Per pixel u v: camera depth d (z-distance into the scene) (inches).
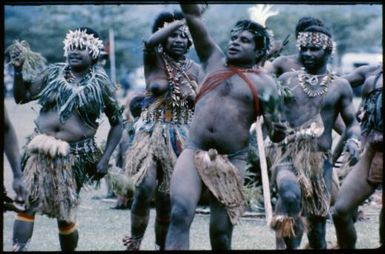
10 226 418.9
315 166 356.5
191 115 365.4
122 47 1161.4
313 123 358.0
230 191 308.8
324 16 1167.0
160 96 362.3
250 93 312.0
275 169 355.6
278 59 373.1
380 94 324.8
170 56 364.8
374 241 403.9
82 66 351.3
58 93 347.9
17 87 355.6
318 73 364.2
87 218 449.4
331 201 377.1
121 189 411.5
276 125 314.3
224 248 313.6
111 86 353.7
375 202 492.7
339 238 337.1
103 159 354.9
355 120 362.3
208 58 318.3
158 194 361.1
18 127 759.1
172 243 300.2
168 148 357.7
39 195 341.1
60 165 343.3
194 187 305.7
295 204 339.9
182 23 362.3
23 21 1091.3
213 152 308.3
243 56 314.3
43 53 1096.8
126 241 358.9
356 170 329.4
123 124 394.3
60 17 1107.9
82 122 350.3
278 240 346.9
